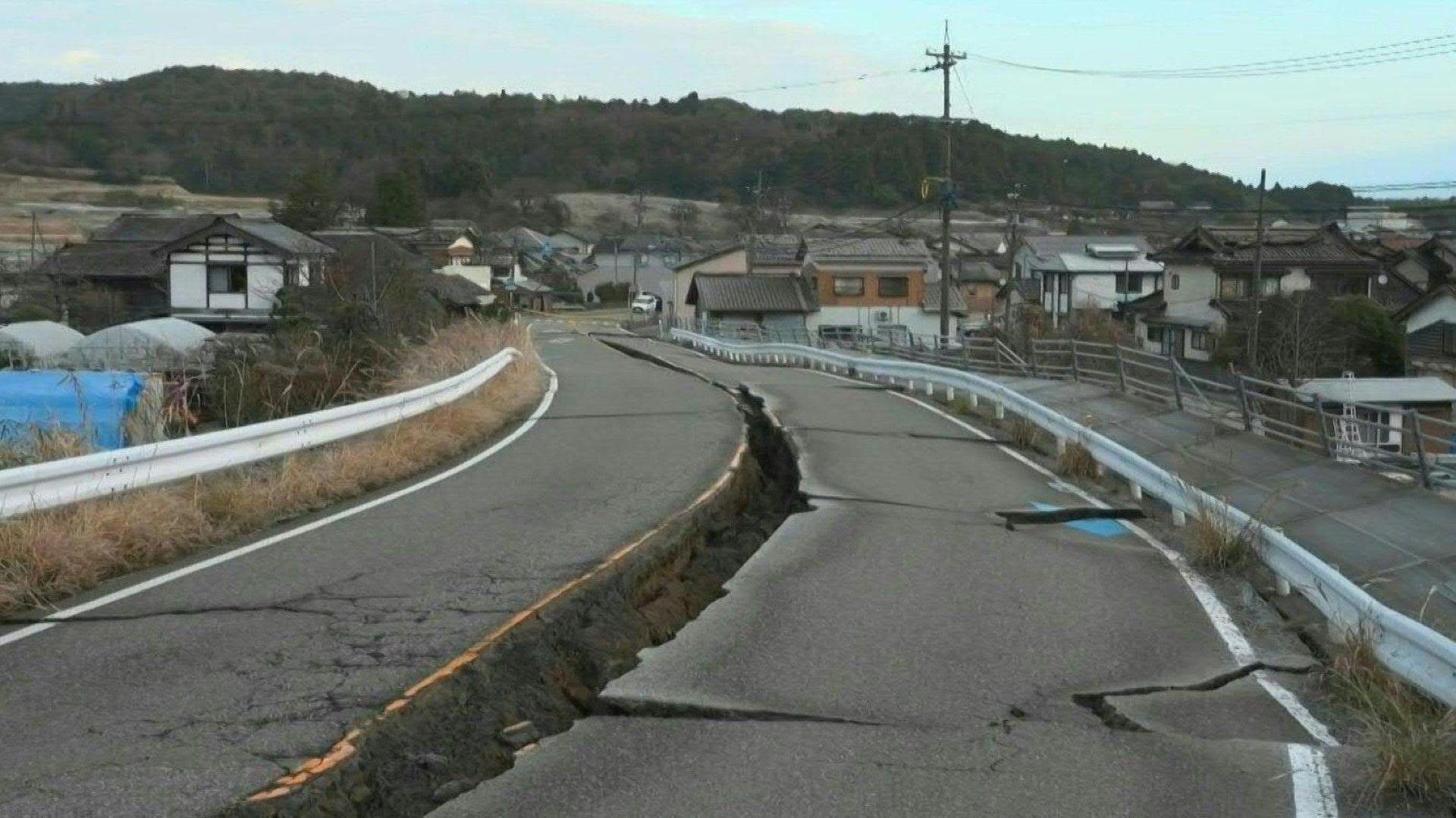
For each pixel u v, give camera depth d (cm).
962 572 938
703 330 6009
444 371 1850
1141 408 1936
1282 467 1387
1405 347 3675
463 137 12225
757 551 995
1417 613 854
